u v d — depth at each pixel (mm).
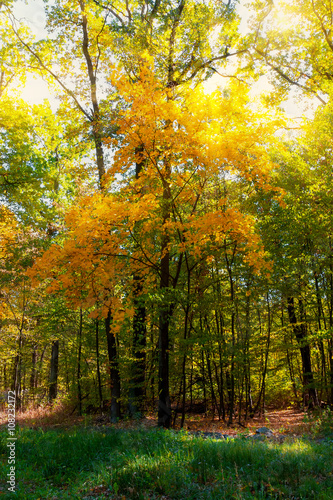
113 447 6297
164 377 9375
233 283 11578
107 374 14375
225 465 4852
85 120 14891
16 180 15695
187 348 9711
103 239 8219
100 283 8156
